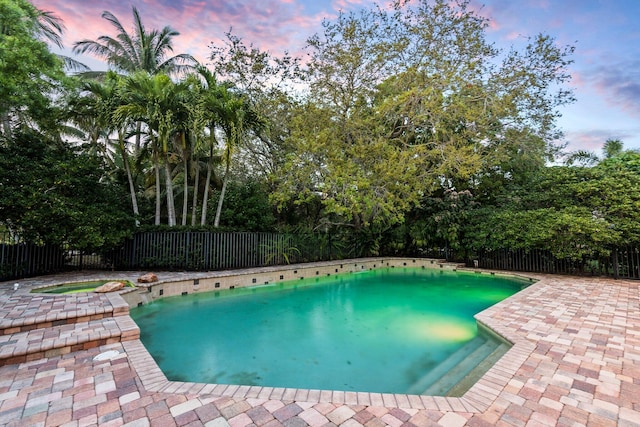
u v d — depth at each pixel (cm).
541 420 248
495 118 1259
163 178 1376
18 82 732
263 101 1281
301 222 1415
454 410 264
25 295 590
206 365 436
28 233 766
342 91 1234
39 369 334
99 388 294
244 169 1428
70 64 1434
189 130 1077
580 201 1058
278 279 1051
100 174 919
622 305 631
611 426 240
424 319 676
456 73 1171
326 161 1118
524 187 1273
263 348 503
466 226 1323
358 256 1558
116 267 923
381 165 1057
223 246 1027
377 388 370
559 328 483
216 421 245
